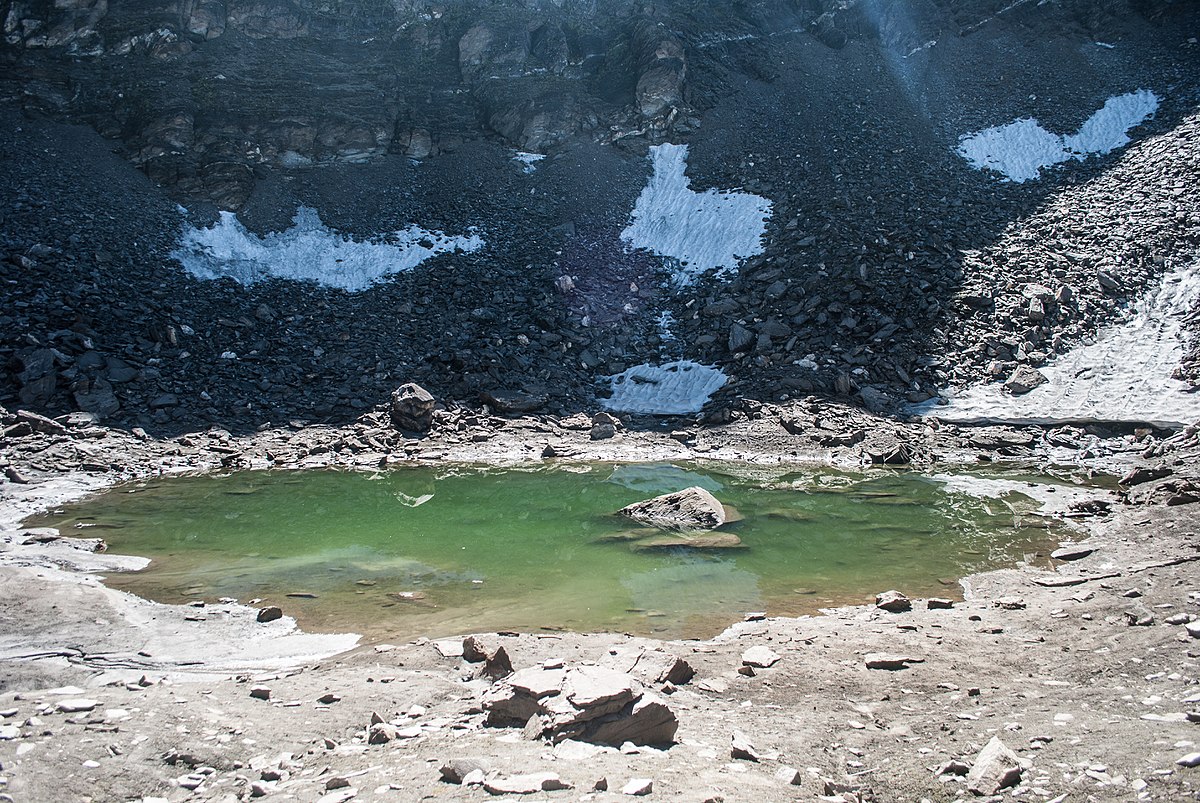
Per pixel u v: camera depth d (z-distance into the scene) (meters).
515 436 23.30
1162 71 41.19
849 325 27.19
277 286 31.36
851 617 9.44
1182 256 28.52
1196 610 8.02
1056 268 28.80
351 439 22.02
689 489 15.23
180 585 10.85
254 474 19.08
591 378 27.84
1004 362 25.28
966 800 4.60
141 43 39.66
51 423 20.19
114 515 15.09
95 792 4.60
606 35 48.78
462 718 5.96
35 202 30.20
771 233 33.78
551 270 33.22
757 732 5.80
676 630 9.05
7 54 37.12
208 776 4.95
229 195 35.47
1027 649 7.78
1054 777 4.69
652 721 5.45
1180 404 22.00
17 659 7.80
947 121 41.28
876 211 33.31
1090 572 10.75
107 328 25.11
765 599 10.29
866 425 22.88
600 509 15.62
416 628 9.16
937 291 28.11
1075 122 39.34
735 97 44.56
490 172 40.16
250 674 7.49
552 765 4.76
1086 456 20.20
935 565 11.74
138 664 7.86
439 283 31.97
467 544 13.11
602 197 38.78
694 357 28.22
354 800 4.38
